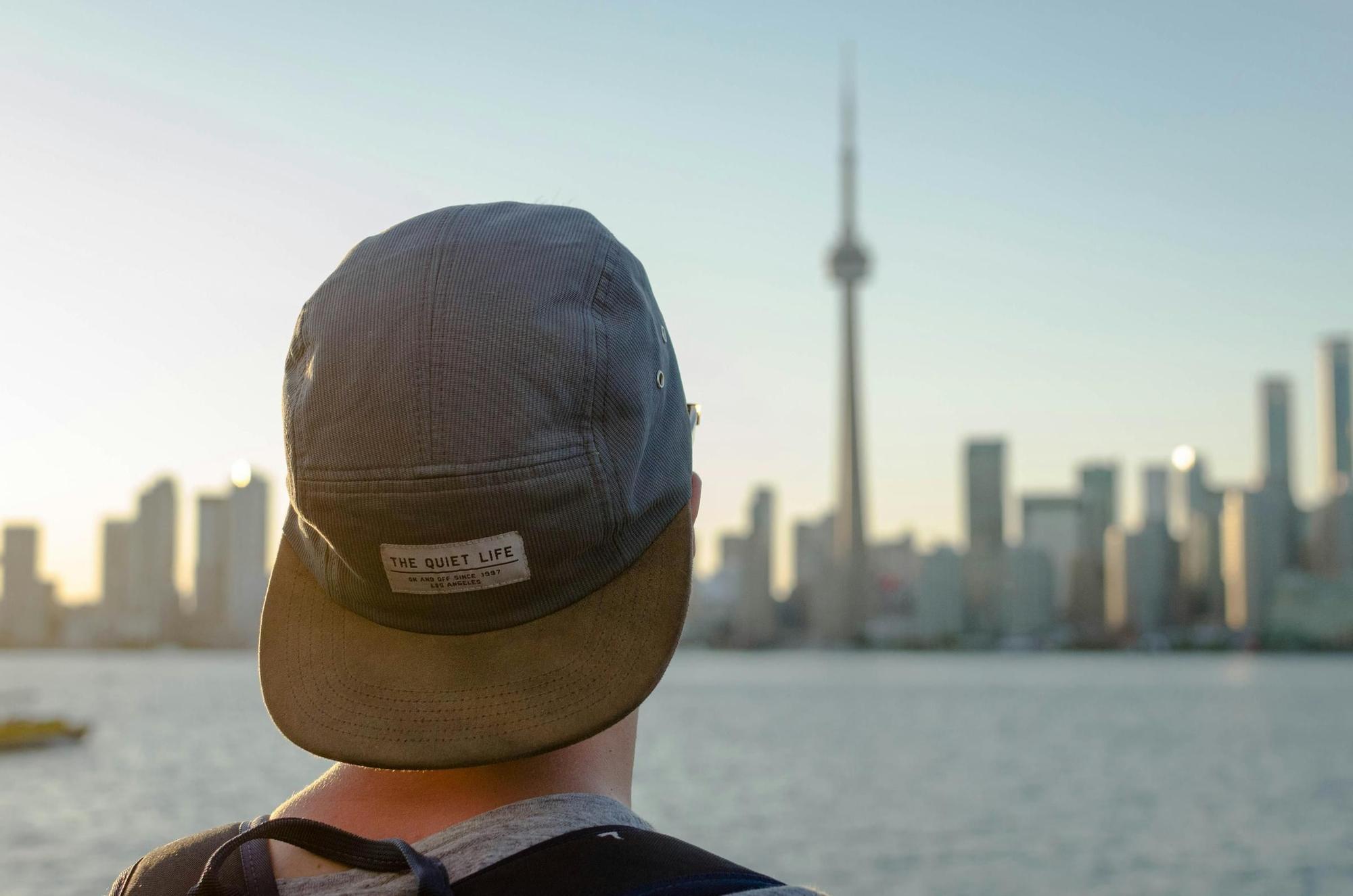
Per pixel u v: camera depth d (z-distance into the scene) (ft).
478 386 4.66
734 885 4.42
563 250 4.91
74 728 268.82
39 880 125.39
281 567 5.50
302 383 4.91
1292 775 272.51
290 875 4.82
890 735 385.29
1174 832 188.44
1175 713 510.99
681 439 5.43
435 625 5.07
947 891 140.56
